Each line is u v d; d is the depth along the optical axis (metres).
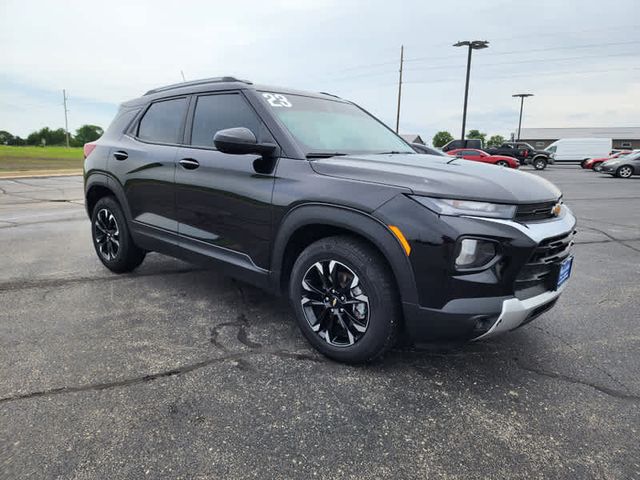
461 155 25.33
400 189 2.19
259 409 2.09
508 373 2.48
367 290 2.30
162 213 3.47
